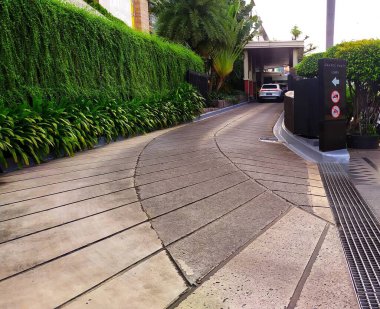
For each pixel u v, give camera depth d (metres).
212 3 15.82
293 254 2.52
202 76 15.68
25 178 4.59
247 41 20.02
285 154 6.42
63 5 7.01
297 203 3.63
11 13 5.77
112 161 5.58
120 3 15.80
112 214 3.25
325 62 6.02
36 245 2.62
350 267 2.37
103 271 2.27
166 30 15.80
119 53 8.97
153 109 9.87
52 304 1.92
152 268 2.32
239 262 2.40
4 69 5.65
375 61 6.82
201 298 1.99
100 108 7.64
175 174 4.68
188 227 2.98
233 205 3.52
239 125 11.05
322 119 6.08
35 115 5.64
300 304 1.93
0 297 1.98
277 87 26.58
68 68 7.08
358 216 3.33
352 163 5.86
